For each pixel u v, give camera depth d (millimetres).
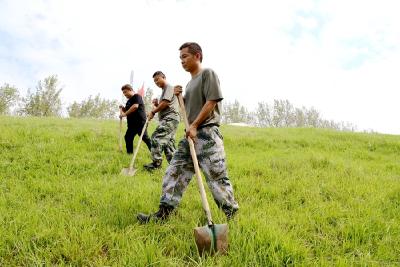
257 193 5133
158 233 3340
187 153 3637
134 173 6188
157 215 3668
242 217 3590
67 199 4531
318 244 3312
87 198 4461
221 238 2934
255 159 7891
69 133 9734
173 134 6672
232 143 11016
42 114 46312
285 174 6391
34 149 7543
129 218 3656
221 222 3586
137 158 7469
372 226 3672
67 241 3010
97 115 55312
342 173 6465
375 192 5129
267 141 11703
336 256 3008
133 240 3088
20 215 3602
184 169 3688
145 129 7125
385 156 10367
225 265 2766
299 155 8711
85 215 3801
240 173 6324
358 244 3322
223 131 14312
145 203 4230
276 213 4074
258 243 3035
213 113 3562
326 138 13297
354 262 2932
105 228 3363
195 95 3641
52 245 3043
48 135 9055
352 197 4871
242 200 4676
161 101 6523
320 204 4480
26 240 3061
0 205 4047
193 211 4039
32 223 3420
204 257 2836
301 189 5258
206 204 3049
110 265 2775
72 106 55469
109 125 13594
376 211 4145
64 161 6738
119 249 2949
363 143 12508
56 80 46969
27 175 5801
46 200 4504
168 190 3660
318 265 2783
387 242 3361
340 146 11711
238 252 2887
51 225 3404
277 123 67188
